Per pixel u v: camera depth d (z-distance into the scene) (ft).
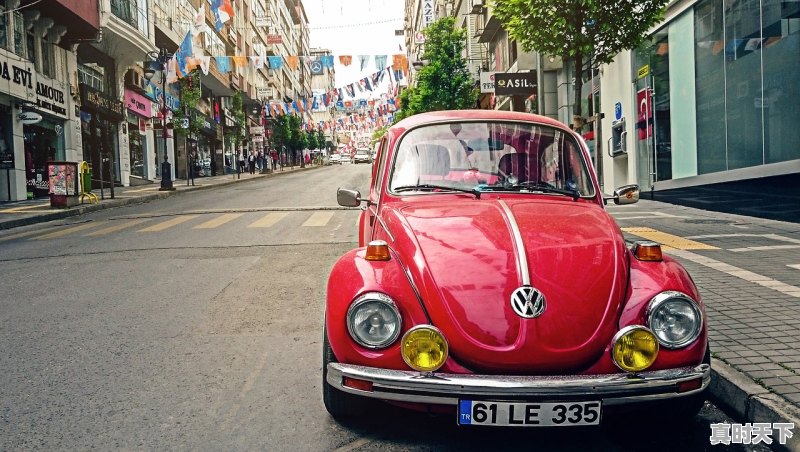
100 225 44.80
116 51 91.04
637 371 9.44
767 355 13.14
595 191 14.16
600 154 60.59
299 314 18.90
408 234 11.35
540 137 14.76
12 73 63.57
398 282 10.10
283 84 255.09
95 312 19.56
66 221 50.01
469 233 11.09
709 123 41.29
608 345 9.53
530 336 9.34
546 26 34.50
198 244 33.32
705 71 41.63
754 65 35.94
